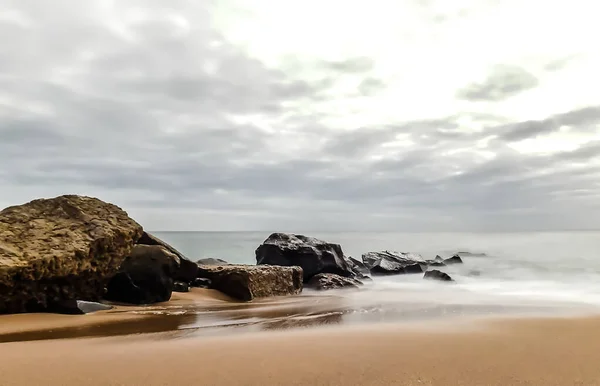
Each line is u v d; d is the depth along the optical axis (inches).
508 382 186.4
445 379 188.1
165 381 179.6
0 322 325.1
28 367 198.5
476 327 314.3
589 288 764.6
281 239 903.1
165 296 478.9
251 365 202.7
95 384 175.6
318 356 220.2
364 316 387.5
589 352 236.7
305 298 576.7
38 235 394.9
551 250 1839.3
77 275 397.1
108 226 441.1
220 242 3171.8
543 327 314.5
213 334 291.9
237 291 555.8
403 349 237.6
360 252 2250.2
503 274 1052.5
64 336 283.4
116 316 374.0
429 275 950.4
